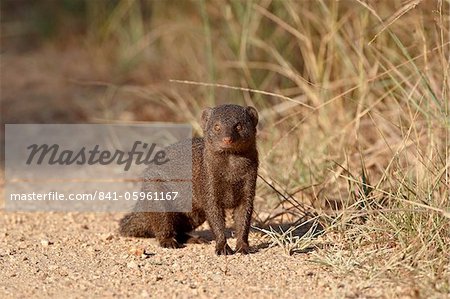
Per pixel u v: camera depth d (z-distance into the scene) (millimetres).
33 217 11461
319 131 12188
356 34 12836
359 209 9797
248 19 14219
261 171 11281
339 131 11703
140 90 16562
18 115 16766
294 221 10477
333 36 12875
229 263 8977
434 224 8586
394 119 11922
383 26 11133
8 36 20844
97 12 19719
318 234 9664
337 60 13086
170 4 17688
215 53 15555
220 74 15125
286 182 11266
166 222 9812
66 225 11031
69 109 16906
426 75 11062
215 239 9641
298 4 13883
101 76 18094
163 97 15086
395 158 10430
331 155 11453
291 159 11727
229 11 14695
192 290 8078
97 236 10383
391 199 9609
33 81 18391
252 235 10047
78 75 18312
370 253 8672
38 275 8734
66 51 20094
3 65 19391
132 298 7934
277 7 14508
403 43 12172
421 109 10539
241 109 9383
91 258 9344
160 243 9844
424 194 9281
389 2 12719
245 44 14328
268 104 14180
